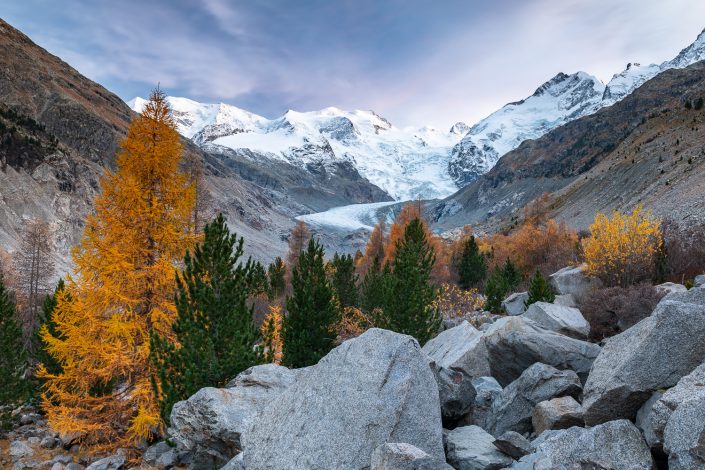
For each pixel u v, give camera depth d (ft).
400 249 74.59
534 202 374.02
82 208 397.60
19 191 342.85
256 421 28.30
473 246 154.30
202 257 43.45
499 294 99.71
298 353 54.44
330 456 23.00
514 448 25.07
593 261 86.48
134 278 48.29
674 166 341.41
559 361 40.32
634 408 23.76
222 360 40.14
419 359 26.25
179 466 38.73
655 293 59.82
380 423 23.34
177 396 39.83
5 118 431.43
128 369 47.44
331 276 116.78
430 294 65.72
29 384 58.13
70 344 45.47
